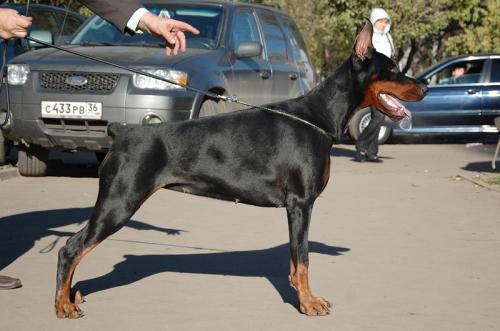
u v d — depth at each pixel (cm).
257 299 694
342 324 630
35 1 1986
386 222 1016
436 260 827
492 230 972
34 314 648
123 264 803
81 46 1288
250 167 644
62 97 1180
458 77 2167
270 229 969
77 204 1092
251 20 1372
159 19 659
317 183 649
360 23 2636
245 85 1284
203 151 640
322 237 928
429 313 658
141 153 627
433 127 2134
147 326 622
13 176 1330
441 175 1456
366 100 685
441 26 3111
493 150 1978
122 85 1161
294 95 1448
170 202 1134
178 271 780
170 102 1151
